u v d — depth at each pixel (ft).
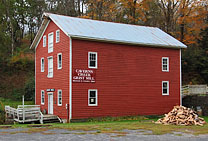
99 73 92.43
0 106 115.55
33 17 199.00
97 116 90.99
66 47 90.38
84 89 89.45
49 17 101.09
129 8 159.74
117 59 96.22
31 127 66.59
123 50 97.71
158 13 180.24
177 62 110.22
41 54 109.29
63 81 91.40
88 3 165.78
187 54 167.32
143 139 49.26
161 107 104.73
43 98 106.83
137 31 111.14
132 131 58.80
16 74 155.74
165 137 51.98
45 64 105.70
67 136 51.72
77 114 87.66
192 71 165.89
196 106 113.39
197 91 118.93
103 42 93.91
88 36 89.51
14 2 177.37
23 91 144.25
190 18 154.30
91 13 159.12
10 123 89.51
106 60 94.02
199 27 160.76
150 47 103.86
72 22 98.89
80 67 89.15
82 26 97.81
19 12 184.65
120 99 95.81
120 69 96.58
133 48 100.01
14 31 184.14
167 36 115.14
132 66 99.14
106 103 92.99
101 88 92.43
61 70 93.20
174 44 108.17
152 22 180.45
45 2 198.59
